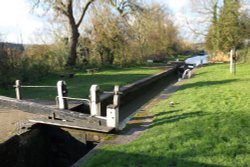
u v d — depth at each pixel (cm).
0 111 943
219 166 500
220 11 3584
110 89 1460
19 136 716
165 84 2489
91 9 2820
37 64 1977
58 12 2616
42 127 832
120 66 3144
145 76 2117
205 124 722
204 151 562
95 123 789
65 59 2564
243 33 3381
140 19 3055
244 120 740
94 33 3066
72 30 2642
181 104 984
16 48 1953
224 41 3522
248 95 1074
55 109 858
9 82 1572
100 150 609
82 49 2891
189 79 1805
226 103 953
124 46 3228
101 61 3023
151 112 902
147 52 4247
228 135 636
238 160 520
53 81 1834
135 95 1653
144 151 581
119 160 548
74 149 821
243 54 3005
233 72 1931
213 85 1396
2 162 640
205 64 3231
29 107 900
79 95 1276
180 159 533
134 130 743
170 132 682
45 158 842
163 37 5241
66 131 825
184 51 7269
